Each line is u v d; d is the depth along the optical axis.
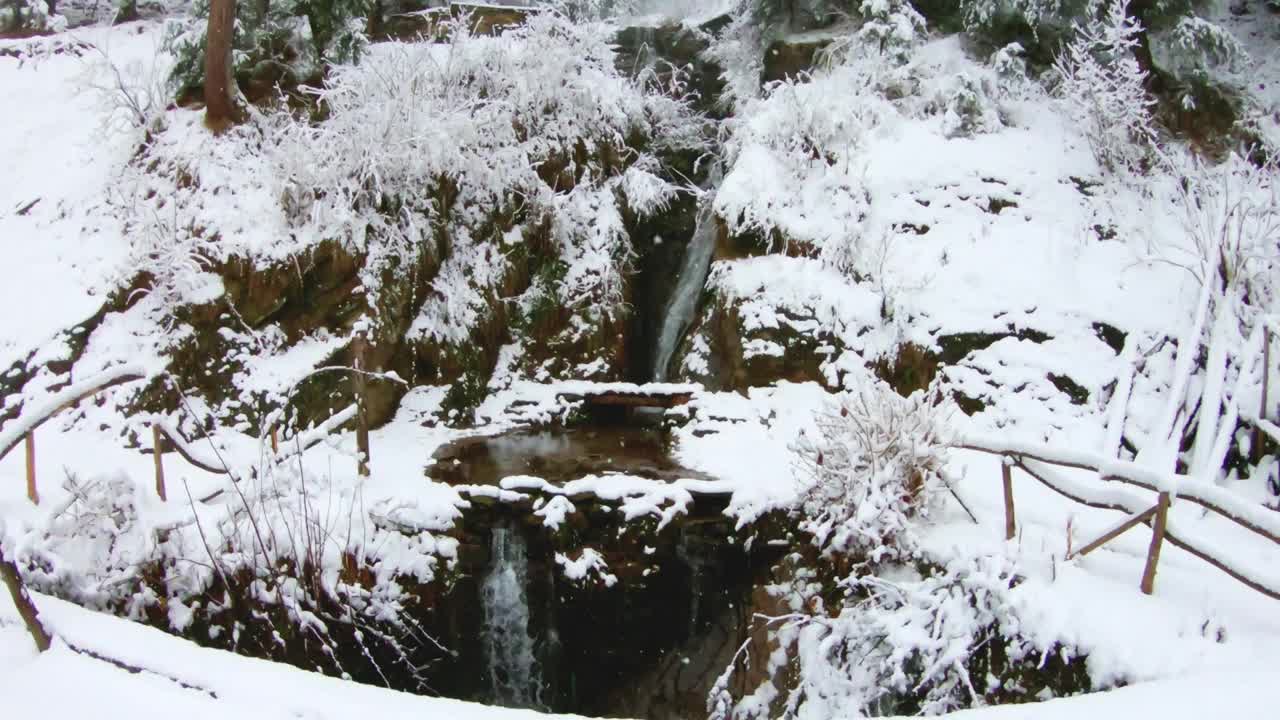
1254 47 10.45
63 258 8.41
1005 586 5.28
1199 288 7.73
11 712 4.19
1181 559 5.68
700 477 7.43
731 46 11.48
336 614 6.35
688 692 7.02
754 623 6.82
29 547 5.80
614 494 6.95
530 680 7.08
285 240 8.36
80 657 4.59
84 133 9.47
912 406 6.36
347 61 9.99
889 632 5.46
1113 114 8.80
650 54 11.78
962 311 8.00
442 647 6.48
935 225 8.66
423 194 9.02
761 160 9.41
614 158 10.32
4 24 11.22
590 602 6.98
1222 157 9.20
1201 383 7.23
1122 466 5.29
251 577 6.12
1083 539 5.90
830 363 8.36
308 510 6.36
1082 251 8.24
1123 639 4.84
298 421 8.08
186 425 7.82
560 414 9.01
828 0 11.14
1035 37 9.98
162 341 8.00
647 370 10.18
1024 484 6.84
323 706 4.07
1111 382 7.40
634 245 10.36
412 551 6.70
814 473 6.58
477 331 9.24
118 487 6.23
